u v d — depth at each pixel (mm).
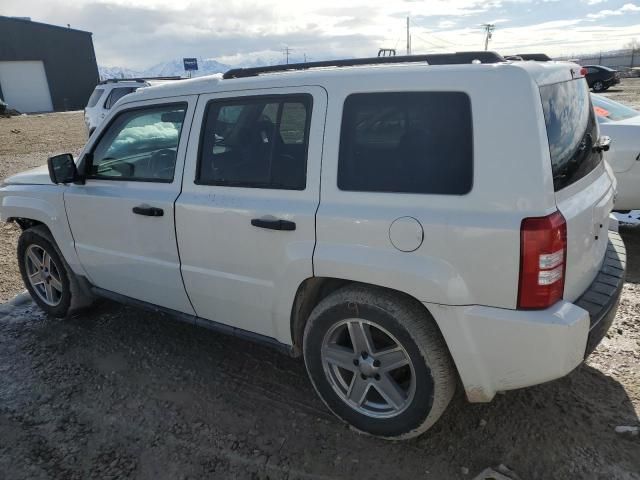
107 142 3650
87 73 44750
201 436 2865
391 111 2469
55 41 42125
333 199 2602
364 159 2537
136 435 2896
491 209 2227
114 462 2705
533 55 2869
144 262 3475
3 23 39094
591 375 3197
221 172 3033
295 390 3248
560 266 2229
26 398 3270
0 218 4527
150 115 3404
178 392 3270
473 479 2482
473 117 2271
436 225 2297
